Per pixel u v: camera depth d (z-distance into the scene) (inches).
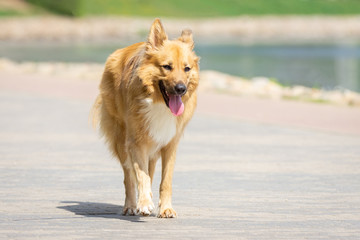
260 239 297.1
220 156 538.6
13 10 3875.5
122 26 3693.4
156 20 344.2
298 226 323.3
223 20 4185.5
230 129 690.8
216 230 313.9
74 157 528.7
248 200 386.3
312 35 3954.2
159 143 346.6
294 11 4658.0
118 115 372.8
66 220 332.2
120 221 333.1
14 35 3403.1
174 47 341.4
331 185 429.7
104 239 293.0
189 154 548.7
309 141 613.3
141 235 301.7
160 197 350.9
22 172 466.3
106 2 4200.3
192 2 4495.6
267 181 442.9
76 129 679.7
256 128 696.4
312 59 2111.2
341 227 321.7
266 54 2369.6
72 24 3673.7
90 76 1348.4
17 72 1454.2
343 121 735.7
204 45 2994.6
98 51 2458.2
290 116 777.6
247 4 4640.8
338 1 5022.1
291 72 1664.6
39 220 331.3
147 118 339.9
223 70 1721.2
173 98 335.6
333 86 1333.7
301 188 420.5
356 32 4111.7
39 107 848.9
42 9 3998.5
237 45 2989.7
